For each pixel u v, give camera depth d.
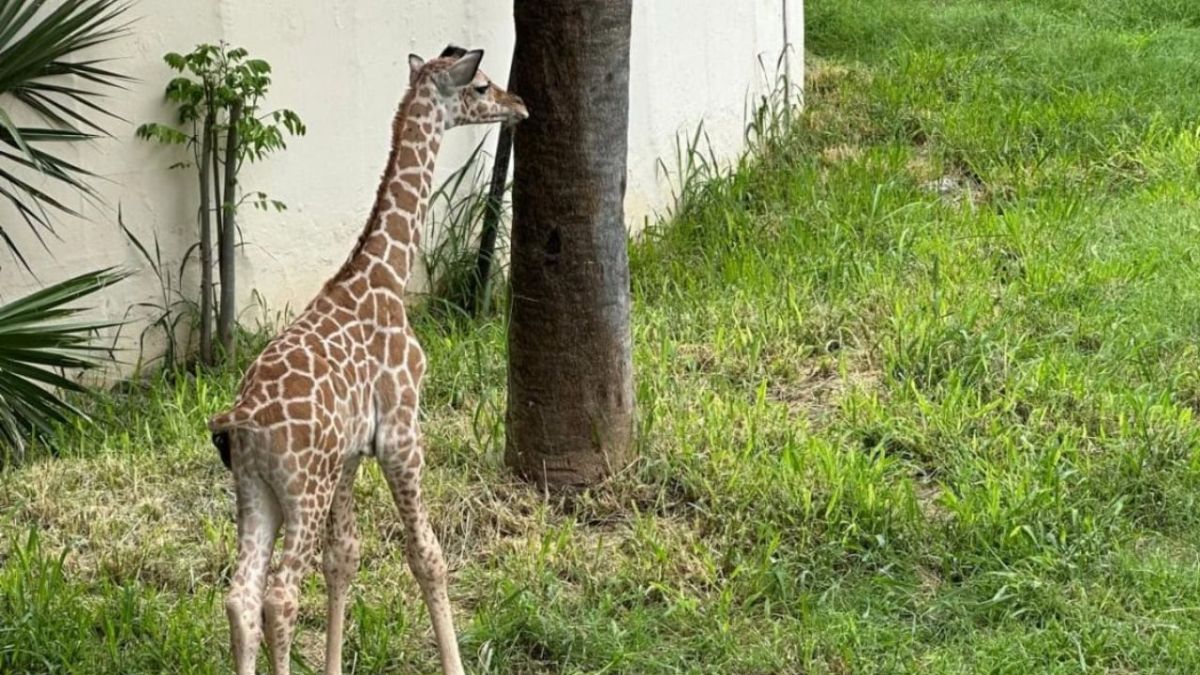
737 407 6.80
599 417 6.25
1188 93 11.06
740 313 7.84
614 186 6.10
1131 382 7.08
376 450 4.77
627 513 6.15
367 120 7.93
